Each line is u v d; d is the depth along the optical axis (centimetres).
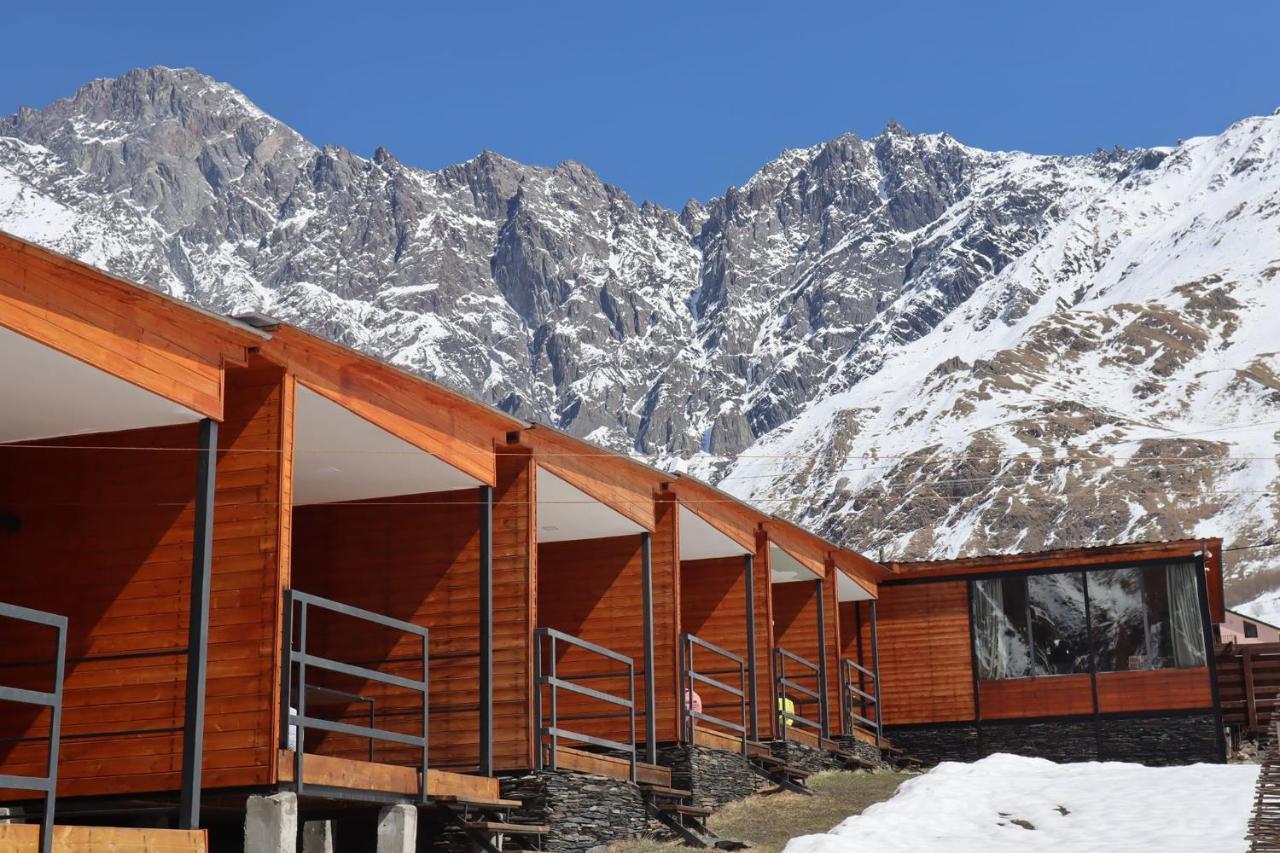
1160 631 2986
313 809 1422
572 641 1716
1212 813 1669
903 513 19575
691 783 1970
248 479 1253
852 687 2842
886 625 3158
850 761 2619
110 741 1195
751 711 2336
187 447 1236
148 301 1110
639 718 2006
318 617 1691
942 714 3075
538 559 2108
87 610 1227
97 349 1076
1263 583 14688
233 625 1218
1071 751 2981
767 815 2027
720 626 2441
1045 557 3075
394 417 1464
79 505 1248
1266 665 3000
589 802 1691
